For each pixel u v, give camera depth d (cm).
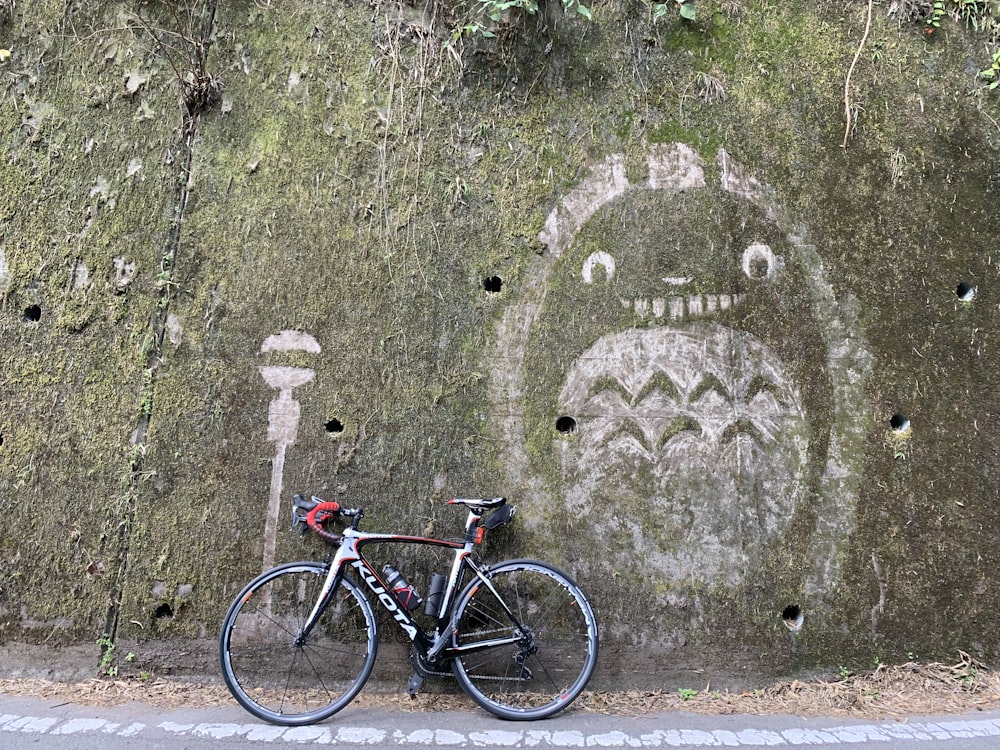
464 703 330
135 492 345
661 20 377
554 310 361
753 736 300
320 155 361
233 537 344
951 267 376
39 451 348
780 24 381
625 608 348
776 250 370
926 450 366
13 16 369
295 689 336
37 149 362
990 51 387
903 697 339
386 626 343
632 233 366
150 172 360
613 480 355
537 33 371
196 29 366
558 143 367
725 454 358
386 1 370
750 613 351
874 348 369
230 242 356
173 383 350
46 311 354
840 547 357
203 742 286
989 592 359
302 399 351
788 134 375
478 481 351
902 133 381
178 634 340
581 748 287
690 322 363
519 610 344
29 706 313
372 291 356
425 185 362
